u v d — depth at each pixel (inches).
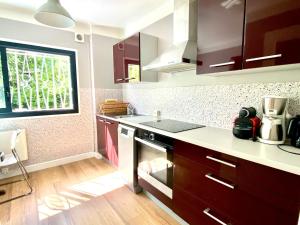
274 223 35.9
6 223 61.9
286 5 38.5
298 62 37.5
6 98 94.8
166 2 86.0
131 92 122.0
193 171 52.7
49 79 109.5
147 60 91.7
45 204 72.6
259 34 43.4
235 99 62.7
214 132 61.1
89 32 117.1
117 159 97.7
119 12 96.6
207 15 55.4
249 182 39.4
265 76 54.2
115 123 95.9
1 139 88.4
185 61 61.1
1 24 88.7
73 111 117.2
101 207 71.2
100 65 120.6
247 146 44.4
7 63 94.1
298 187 31.9
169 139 61.2
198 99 76.0
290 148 42.7
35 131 103.2
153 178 69.9
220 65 53.0
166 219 64.8
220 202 46.1
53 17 63.9
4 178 94.5
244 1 45.8
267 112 46.7
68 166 110.3
